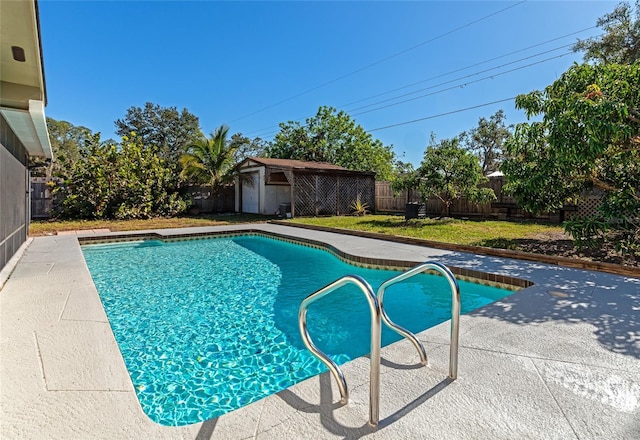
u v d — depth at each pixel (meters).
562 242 7.27
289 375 2.93
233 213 16.91
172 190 15.32
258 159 16.28
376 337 1.70
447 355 2.46
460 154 11.20
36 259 5.84
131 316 4.21
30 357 2.42
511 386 2.06
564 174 6.51
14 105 4.73
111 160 13.21
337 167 17.70
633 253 5.65
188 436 1.62
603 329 2.91
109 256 7.66
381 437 1.62
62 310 3.38
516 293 3.92
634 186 5.88
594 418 1.76
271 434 1.63
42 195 12.69
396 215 15.16
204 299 4.84
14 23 3.37
